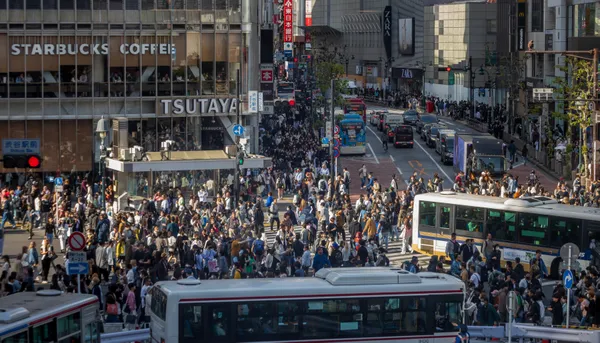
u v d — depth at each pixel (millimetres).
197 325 39969
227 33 106250
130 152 83312
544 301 57031
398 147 140125
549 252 62844
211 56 106000
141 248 57156
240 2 106188
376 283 41688
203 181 85500
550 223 62750
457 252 62219
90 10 100125
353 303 41281
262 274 55656
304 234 66938
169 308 39812
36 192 80875
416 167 120625
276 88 167750
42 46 98812
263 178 92625
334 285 41250
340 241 68625
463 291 42531
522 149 128875
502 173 102000
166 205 76688
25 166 38438
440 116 190125
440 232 67250
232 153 86688
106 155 81125
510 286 50344
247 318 40344
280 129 136250
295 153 111312
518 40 158500
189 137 106125
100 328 38906
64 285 50219
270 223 79375
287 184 98750
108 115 102000
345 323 41219
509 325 41688
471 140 104688
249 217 76500
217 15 105500
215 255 57562
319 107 152000
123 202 81500
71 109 100500
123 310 51156
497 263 59469
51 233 65875
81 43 100312
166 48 103812
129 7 101812
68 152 100750
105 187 81250
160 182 83688
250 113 107000
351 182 108250
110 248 59375
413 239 68750
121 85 102312
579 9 128750
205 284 41000
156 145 104500
